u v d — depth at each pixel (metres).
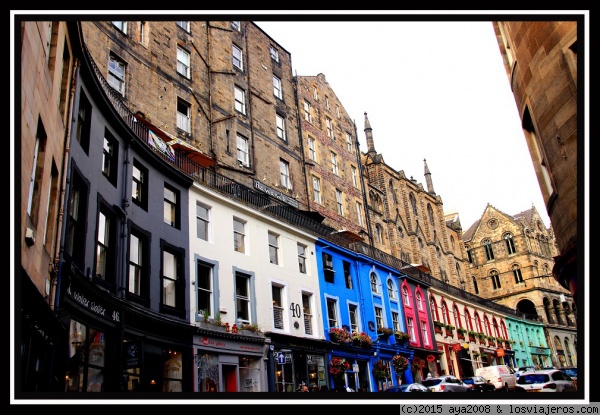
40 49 10.60
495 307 52.81
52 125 12.12
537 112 13.96
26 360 10.11
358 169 45.84
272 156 34.12
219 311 20.22
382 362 29.58
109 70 23.16
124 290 15.88
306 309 26.11
